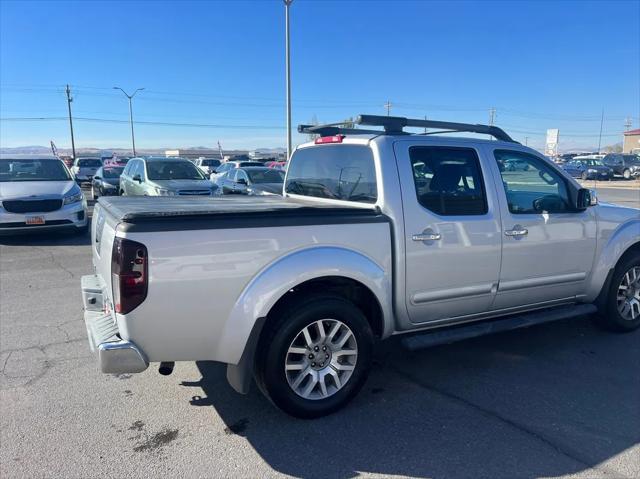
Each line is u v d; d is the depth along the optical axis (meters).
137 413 3.55
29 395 3.80
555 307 4.92
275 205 3.78
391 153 3.79
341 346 3.53
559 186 4.63
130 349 2.97
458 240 3.94
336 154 4.27
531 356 4.59
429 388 3.95
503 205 4.20
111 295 3.09
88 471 2.89
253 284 3.16
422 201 3.81
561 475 2.87
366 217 3.56
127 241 2.88
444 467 2.95
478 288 4.12
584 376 4.16
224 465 2.97
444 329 4.18
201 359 3.20
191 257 3.00
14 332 5.12
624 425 3.40
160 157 14.17
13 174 10.99
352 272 3.44
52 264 8.32
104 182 19.42
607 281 4.95
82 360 4.45
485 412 3.58
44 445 3.14
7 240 10.63
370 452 3.10
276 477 2.87
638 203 20.59
